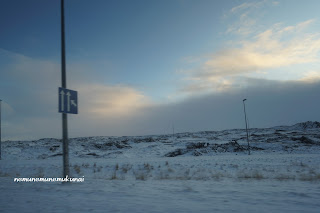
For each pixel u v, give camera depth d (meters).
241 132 131.00
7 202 6.29
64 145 10.26
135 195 7.21
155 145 61.66
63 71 10.81
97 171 18.56
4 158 40.38
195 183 10.05
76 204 6.01
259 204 5.94
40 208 5.61
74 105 10.82
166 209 5.48
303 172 14.90
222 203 6.08
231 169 18.17
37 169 20.11
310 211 5.27
